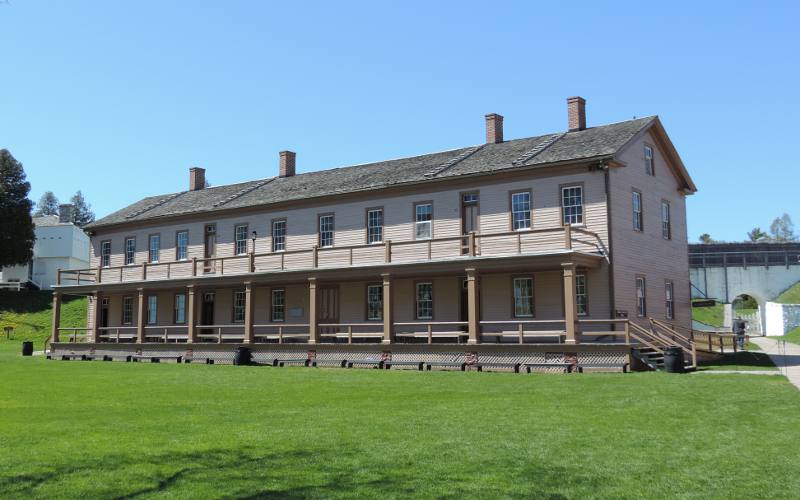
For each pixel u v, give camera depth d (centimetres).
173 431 1235
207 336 3316
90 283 4231
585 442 1102
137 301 4031
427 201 2962
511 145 3077
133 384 2114
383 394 1769
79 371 2658
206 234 3716
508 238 2708
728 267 6356
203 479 898
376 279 3059
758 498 809
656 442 1098
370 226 3125
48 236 6831
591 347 2291
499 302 2778
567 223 2603
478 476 905
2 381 2241
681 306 3105
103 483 881
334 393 1809
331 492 836
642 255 2775
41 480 895
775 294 6219
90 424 1320
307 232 3328
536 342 2672
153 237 3950
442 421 1310
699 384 1792
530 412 1404
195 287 3384
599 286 2550
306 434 1192
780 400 1502
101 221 4225
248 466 965
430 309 2945
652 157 2973
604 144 2653
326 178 3538
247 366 2906
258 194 3641
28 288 6656
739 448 1051
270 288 3466
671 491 836
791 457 994
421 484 869
